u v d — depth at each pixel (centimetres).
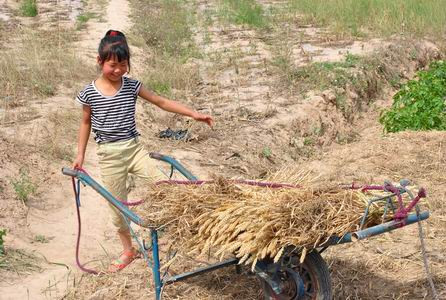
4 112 720
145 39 1157
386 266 474
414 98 835
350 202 370
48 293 444
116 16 1352
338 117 859
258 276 404
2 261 475
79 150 448
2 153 606
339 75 940
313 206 363
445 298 436
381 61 1040
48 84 819
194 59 1041
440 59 1190
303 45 1130
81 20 1289
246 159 689
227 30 1249
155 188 407
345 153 723
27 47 978
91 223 543
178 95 856
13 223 525
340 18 1275
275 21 1310
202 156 676
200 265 471
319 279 378
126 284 452
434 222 540
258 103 834
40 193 570
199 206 383
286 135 764
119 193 455
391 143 727
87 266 480
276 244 359
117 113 441
